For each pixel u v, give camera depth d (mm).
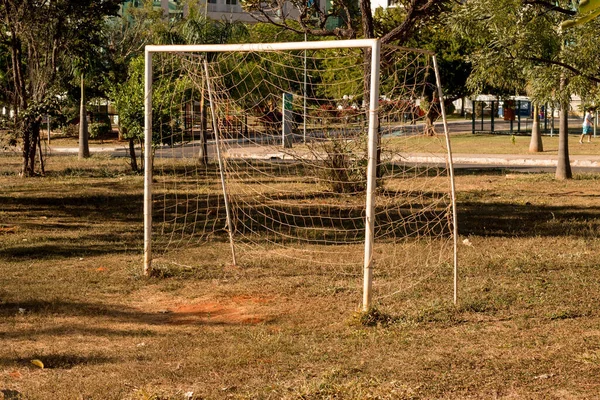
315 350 6234
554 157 27062
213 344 6461
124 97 22875
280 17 18891
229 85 23594
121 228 13062
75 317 7410
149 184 9312
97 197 17531
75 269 9602
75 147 36250
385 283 8805
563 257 10039
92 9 21594
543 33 13445
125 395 5207
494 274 9102
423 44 37156
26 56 23062
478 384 5285
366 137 12883
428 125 8805
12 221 13875
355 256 10492
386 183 17766
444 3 16891
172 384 5445
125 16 40219
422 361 5844
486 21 13812
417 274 9203
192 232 12625
